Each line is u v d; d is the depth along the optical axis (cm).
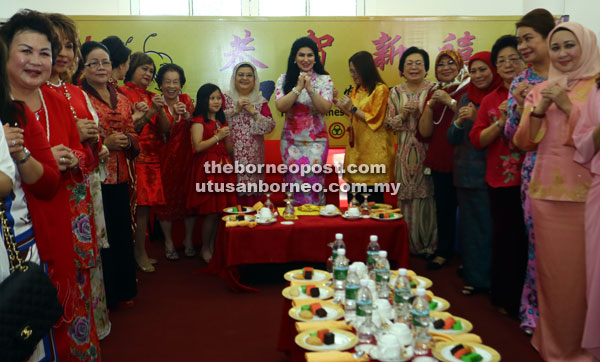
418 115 538
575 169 296
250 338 354
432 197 557
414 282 277
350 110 518
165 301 432
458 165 438
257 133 530
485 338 350
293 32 664
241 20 659
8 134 201
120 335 362
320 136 508
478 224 434
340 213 468
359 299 230
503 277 390
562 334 303
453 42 674
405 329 209
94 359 272
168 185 561
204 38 656
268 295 443
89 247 275
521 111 341
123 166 400
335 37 667
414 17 669
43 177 220
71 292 244
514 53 386
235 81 533
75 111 298
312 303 254
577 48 292
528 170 336
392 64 675
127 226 409
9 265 200
